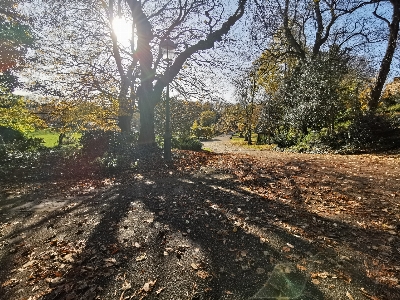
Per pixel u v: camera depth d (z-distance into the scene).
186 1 12.66
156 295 2.60
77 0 12.47
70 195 6.11
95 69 12.68
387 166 8.03
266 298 2.50
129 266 3.10
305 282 2.72
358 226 3.97
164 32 13.50
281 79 24.91
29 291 2.76
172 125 34.50
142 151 10.38
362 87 17.14
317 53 19.16
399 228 3.85
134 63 13.71
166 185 6.46
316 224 4.05
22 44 12.68
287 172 7.56
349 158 10.05
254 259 3.15
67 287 2.76
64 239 3.85
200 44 11.94
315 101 15.12
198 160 9.95
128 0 12.23
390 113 14.27
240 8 11.79
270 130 30.00
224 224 4.12
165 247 3.48
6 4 12.90
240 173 7.57
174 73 12.19
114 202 5.34
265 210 4.66
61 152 10.28
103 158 8.95
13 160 8.96
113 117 15.52
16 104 14.12
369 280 2.73
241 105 37.72
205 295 2.59
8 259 3.40
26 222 4.56
